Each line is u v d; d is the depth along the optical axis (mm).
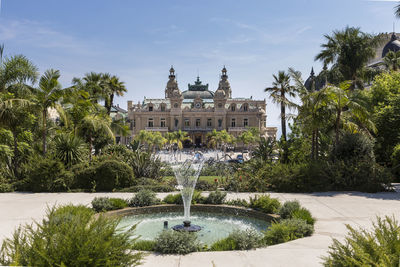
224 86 136375
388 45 58281
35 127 20828
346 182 15578
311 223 8656
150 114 100750
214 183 16516
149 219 10641
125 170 15914
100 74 31438
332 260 4168
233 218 10844
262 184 15547
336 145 17297
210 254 6535
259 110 101500
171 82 132125
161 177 18562
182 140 90438
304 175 15328
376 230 4340
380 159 21375
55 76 16875
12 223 9031
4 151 16250
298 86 19719
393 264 3643
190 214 11398
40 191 14977
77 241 3977
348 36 27250
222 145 86938
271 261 6105
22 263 3836
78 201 12586
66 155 16516
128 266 4293
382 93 23969
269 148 21156
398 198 13367
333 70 26938
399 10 15953
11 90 18016
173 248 6625
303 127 19438
